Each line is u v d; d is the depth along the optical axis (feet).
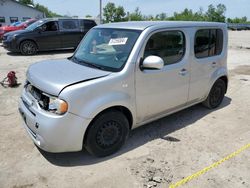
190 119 14.93
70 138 9.42
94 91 9.55
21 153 11.00
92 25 43.16
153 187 9.11
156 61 10.31
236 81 23.81
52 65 11.75
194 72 13.58
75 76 9.92
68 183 9.23
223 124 14.38
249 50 47.06
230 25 175.42
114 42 11.41
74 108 9.19
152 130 13.39
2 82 21.52
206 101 16.06
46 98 9.49
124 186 9.12
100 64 11.18
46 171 9.86
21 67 28.76
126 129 11.14
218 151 11.51
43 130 9.23
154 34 11.26
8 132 12.83
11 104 16.83
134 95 10.87
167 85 12.15
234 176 9.79
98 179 9.46
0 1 97.86
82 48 13.16
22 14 107.55
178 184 9.28
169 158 10.87
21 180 9.34
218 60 15.28
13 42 37.09
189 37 12.87
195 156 11.07
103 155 10.77
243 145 12.07
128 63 10.46
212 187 9.16
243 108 16.93
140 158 10.83
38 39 38.34
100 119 10.02
